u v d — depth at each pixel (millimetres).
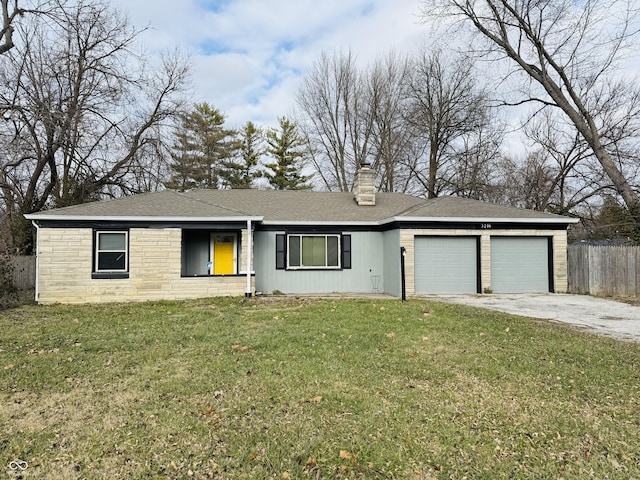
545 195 24578
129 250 12195
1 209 19719
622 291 13438
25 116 17297
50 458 3199
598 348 6238
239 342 6629
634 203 16562
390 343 6543
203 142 33844
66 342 6711
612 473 2994
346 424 3742
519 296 13281
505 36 19500
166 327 7879
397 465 3111
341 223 14891
